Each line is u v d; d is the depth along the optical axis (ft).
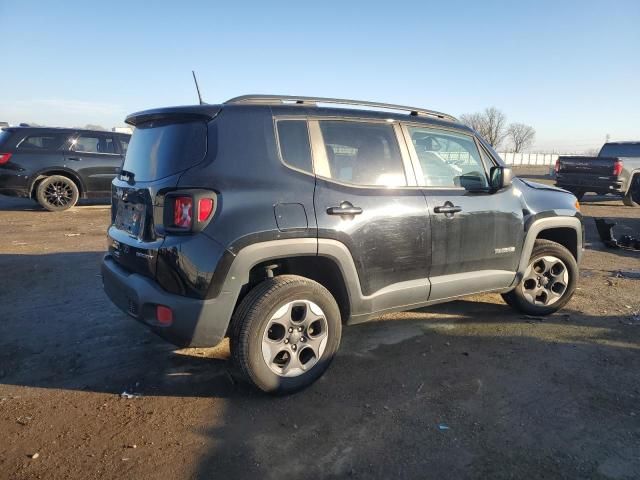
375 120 12.44
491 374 11.98
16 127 36.32
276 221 10.28
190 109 10.53
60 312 15.88
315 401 10.71
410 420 9.99
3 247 25.05
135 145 12.04
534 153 242.99
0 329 14.47
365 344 13.75
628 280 20.68
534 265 15.74
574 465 8.63
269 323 10.41
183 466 8.54
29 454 8.82
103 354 12.95
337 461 8.71
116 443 9.17
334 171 11.48
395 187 12.30
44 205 36.96
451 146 13.80
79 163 37.50
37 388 11.20
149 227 10.39
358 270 11.51
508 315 16.11
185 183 9.89
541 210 15.16
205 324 9.89
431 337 14.25
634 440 9.37
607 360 12.75
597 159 45.29
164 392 11.07
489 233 13.91
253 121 10.72
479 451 9.00
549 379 11.72
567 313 16.38
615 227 35.12
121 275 11.10
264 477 8.29
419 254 12.52
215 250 9.73
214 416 10.10
